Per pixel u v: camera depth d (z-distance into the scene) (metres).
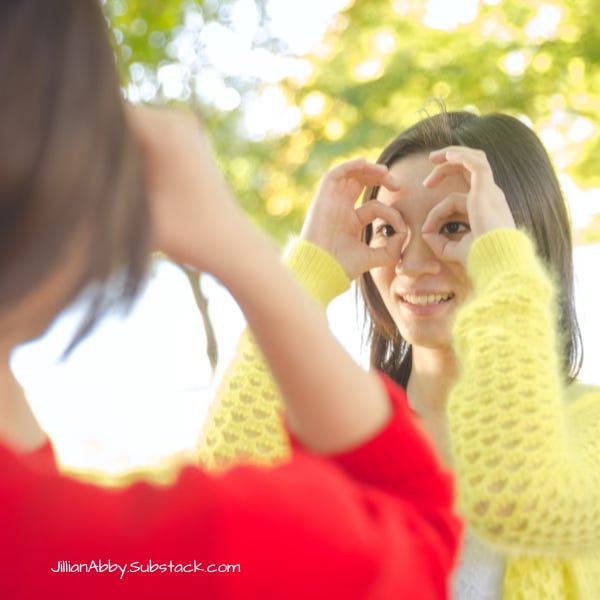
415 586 0.52
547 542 0.97
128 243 0.48
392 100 5.17
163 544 0.48
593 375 4.16
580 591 1.26
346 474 0.58
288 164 5.12
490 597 1.28
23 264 0.45
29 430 0.61
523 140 1.54
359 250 1.47
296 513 0.49
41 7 0.48
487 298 1.03
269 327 0.55
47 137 0.46
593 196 5.28
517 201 1.49
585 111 5.15
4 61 0.46
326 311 1.39
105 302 0.48
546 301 1.04
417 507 0.58
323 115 5.19
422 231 1.43
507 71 5.14
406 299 1.48
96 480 0.55
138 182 0.49
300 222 5.12
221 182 0.55
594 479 1.01
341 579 0.50
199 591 0.48
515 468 0.93
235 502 0.49
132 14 4.19
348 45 5.31
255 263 0.54
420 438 0.59
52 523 0.48
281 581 0.49
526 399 0.94
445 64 5.15
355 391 0.57
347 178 1.48
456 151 1.27
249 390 1.27
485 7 5.17
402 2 5.27
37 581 0.47
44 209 0.45
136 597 0.48
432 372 1.52
